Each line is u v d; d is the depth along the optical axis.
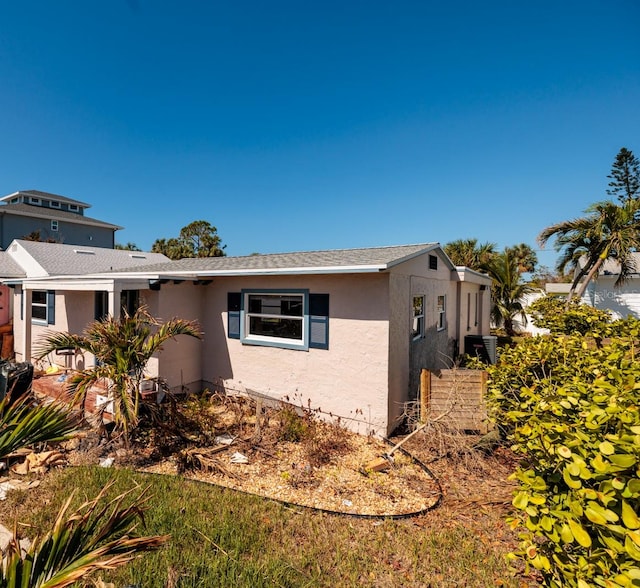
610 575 1.73
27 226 30.92
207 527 3.68
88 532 2.07
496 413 4.90
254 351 8.18
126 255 19.80
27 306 10.13
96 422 5.74
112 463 5.21
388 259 6.64
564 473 1.90
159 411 6.08
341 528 3.88
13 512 3.88
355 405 6.85
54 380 8.42
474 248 22.22
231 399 7.79
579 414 2.25
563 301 11.05
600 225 12.28
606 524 1.68
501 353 5.24
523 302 20.83
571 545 2.04
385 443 6.36
